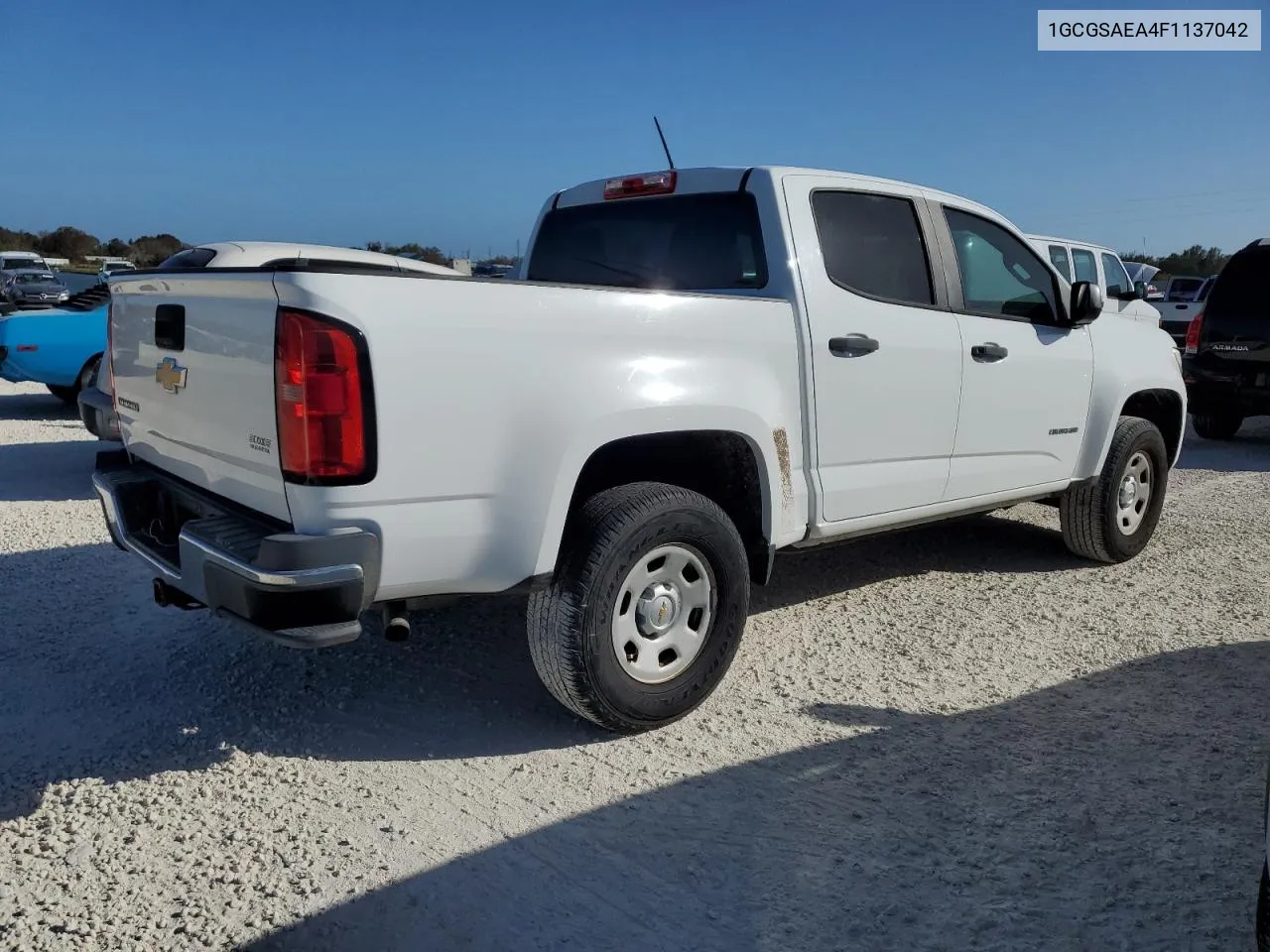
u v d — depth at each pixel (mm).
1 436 10547
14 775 3381
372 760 3512
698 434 3785
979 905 2678
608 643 3455
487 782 3348
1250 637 4684
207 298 3227
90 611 4949
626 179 4793
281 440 2895
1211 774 3359
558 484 3256
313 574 2828
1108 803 3182
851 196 4438
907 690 4082
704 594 3738
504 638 4656
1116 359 5684
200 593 3104
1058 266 13062
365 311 2857
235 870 2854
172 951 2523
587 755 3537
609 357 3379
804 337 4047
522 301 3168
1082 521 5773
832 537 4367
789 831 3043
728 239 4344
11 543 6156
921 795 3240
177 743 3627
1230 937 2535
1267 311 10297
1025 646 4586
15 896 2730
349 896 2736
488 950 2531
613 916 2654
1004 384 4973
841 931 2584
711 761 3486
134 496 3803
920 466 4641
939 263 4727
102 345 11266
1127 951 2494
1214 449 10812
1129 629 4801
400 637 3201
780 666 4340
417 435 2963
